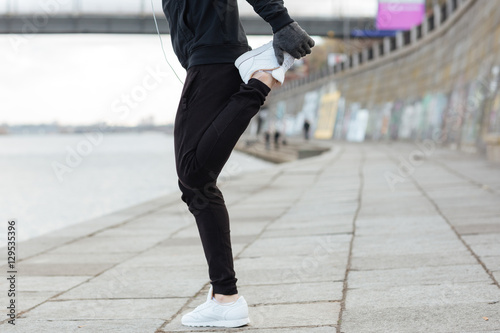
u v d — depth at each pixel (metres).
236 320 2.63
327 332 2.50
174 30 2.59
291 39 2.39
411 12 40.12
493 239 4.48
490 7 18.88
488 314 2.61
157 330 2.67
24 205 12.34
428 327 2.48
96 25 40.44
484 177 9.73
